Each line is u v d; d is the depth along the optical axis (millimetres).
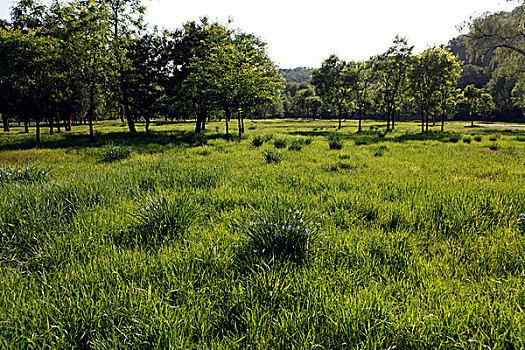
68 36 16828
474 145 16906
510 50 29328
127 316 2031
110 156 10758
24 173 6004
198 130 29750
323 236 3428
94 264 2744
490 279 2648
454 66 33969
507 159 10648
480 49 30391
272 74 27031
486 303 2191
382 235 3617
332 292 2414
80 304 2135
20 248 3168
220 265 2834
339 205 4887
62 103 36094
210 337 2062
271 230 3109
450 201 4730
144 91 29000
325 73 42594
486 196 4828
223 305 2371
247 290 2391
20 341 1809
